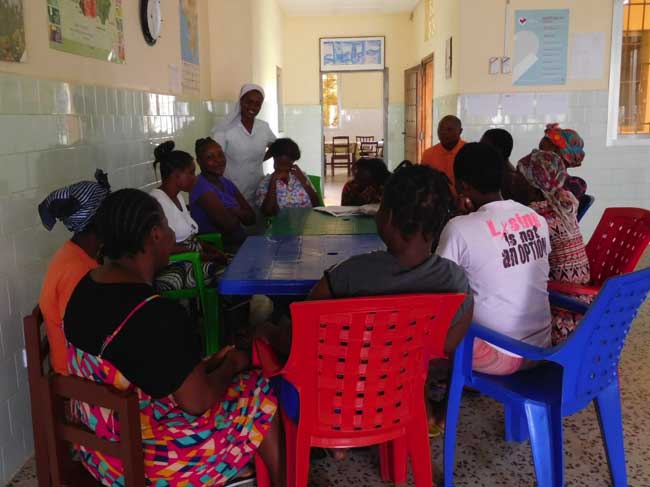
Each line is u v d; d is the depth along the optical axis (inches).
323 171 407.5
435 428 94.0
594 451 90.0
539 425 71.2
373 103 600.4
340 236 112.5
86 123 112.9
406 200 61.9
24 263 90.4
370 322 60.0
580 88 224.8
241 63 225.9
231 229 139.4
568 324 90.9
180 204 124.7
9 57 86.4
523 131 227.6
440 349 65.0
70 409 63.5
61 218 75.3
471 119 227.1
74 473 63.1
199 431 61.9
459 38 224.7
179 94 180.5
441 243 79.4
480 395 107.7
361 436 65.6
